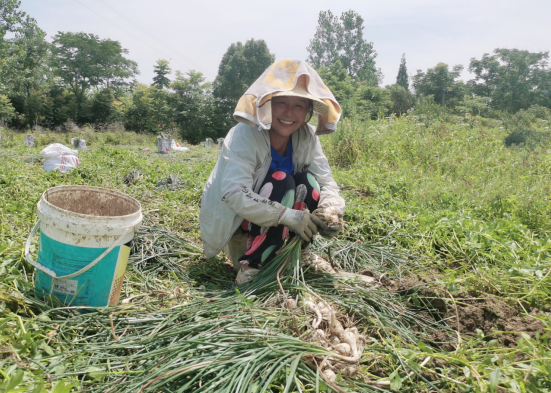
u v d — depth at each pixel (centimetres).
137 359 168
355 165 739
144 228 340
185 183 610
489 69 6762
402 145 818
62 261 201
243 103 242
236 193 239
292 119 251
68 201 240
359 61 7844
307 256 257
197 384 147
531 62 5838
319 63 7931
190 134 4300
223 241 270
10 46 4203
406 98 3931
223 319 184
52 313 198
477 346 191
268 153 260
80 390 145
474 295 236
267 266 250
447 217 380
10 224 312
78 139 1498
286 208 239
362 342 177
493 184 510
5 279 205
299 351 159
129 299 229
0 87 3544
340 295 229
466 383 160
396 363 175
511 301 230
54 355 166
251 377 141
